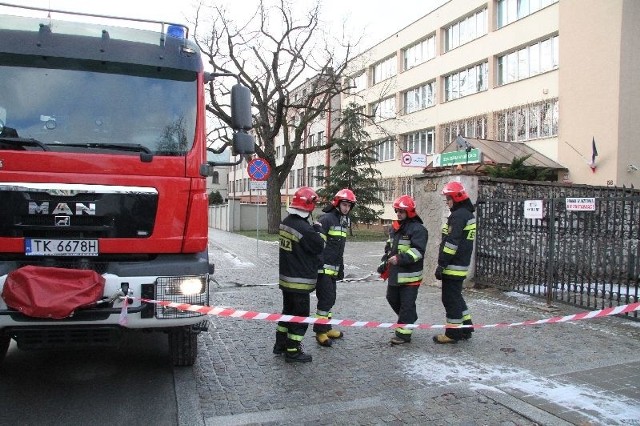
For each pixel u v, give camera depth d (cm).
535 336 628
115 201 423
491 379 479
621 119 2069
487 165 1838
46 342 407
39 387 466
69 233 417
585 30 2203
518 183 996
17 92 431
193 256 453
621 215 766
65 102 439
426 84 3556
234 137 538
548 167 2120
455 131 3209
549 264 794
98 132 439
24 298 377
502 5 2822
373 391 451
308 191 531
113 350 586
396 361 536
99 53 453
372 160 2664
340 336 627
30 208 408
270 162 2605
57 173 414
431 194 1032
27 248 408
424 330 664
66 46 447
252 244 2098
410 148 3747
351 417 396
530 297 855
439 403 422
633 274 771
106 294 405
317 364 527
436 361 536
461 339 613
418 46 3631
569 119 2283
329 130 3919
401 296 601
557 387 455
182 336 494
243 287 1027
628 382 467
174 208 438
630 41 2073
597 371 498
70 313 381
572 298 816
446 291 607
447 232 612
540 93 2522
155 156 440
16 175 407
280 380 479
